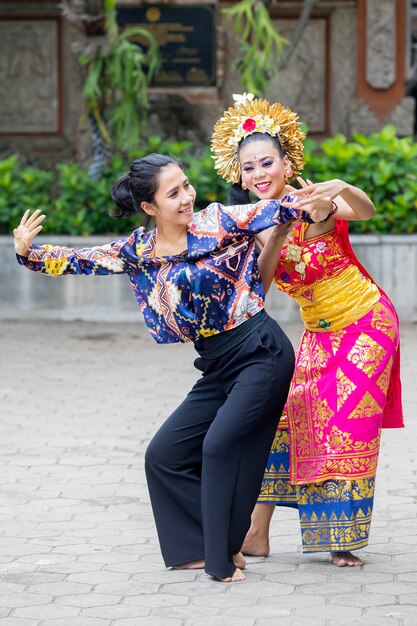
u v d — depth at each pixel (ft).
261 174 17.60
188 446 17.51
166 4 53.01
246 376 16.83
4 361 36.86
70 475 24.00
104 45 44.47
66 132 57.26
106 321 44.32
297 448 17.87
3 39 57.26
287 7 55.77
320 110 56.59
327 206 16.30
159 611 15.90
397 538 19.42
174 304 16.87
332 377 17.63
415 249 42.78
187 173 44.60
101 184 44.98
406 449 25.89
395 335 17.97
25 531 20.12
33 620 15.61
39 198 45.96
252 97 18.11
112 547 19.11
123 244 17.24
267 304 43.34
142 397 31.76
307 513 17.81
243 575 17.33
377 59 55.62
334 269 17.57
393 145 44.27
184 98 53.72
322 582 17.07
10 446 26.50
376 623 15.31
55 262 17.31
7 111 57.57
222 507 16.89
